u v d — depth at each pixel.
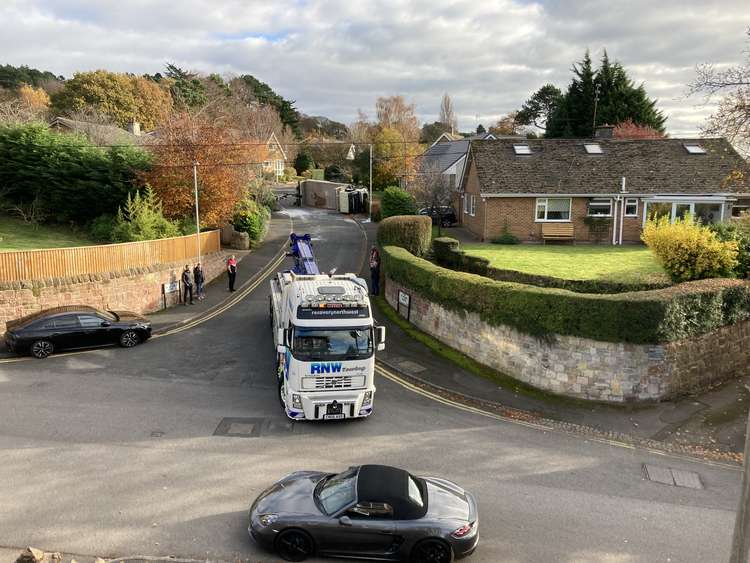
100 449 12.35
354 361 13.67
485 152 33.75
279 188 71.06
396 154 59.94
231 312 24.19
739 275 20.00
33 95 72.12
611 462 12.73
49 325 18.39
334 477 9.65
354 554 8.77
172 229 27.36
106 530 9.42
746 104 19.38
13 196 30.28
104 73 62.66
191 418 14.16
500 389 16.70
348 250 35.22
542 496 11.15
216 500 10.47
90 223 29.89
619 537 9.84
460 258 26.06
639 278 21.23
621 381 15.77
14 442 12.52
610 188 31.25
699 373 16.69
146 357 18.62
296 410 13.59
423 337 20.92
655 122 57.88
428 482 9.84
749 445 7.58
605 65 58.66
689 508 10.95
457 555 8.79
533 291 16.89
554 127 61.16
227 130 35.12
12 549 8.83
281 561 8.80
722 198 30.45
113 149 30.61
